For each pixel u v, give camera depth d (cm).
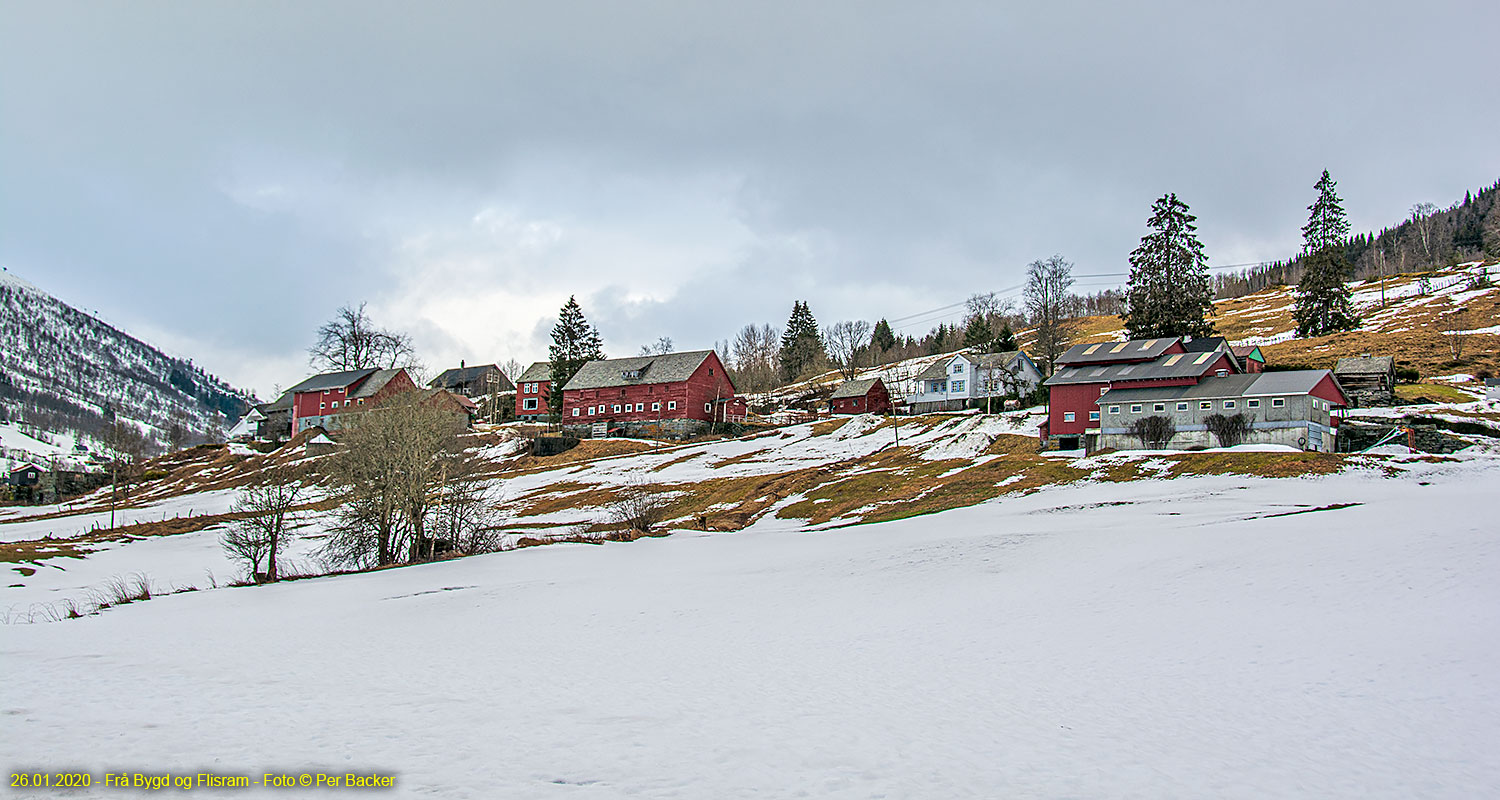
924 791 888
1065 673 1394
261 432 14138
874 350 19788
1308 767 925
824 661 1584
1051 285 12669
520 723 1196
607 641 1880
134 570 4894
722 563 3406
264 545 4353
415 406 5066
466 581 3259
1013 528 3838
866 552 3303
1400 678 1218
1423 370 9231
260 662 1706
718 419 12031
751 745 1072
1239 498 4497
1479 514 2848
